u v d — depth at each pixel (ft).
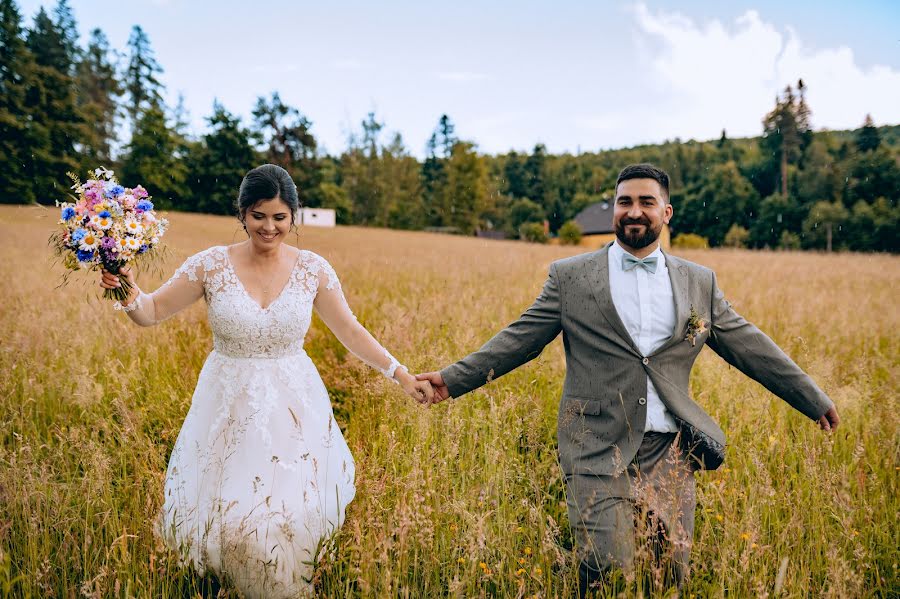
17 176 141.69
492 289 29.73
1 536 7.84
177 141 187.62
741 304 25.94
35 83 151.84
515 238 266.16
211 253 9.54
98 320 18.80
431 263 49.83
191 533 8.48
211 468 8.91
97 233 8.75
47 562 7.67
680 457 9.13
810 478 9.43
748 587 7.70
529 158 290.97
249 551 8.11
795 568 8.00
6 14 152.97
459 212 250.98
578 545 8.39
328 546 8.50
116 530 8.52
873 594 8.35
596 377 9.33
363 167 260.01
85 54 213.25
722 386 14.14
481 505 8.97
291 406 9.33
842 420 12.59
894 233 157.79
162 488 9.21
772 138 226.17
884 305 27.94
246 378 9.25
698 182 216.33
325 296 10.07
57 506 8.75
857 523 9.11
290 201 9.20
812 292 32.53
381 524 8.29
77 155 153.89
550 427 12.94
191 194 184.34
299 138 213.25
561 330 10.19
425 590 7.75
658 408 9.23
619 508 8.46
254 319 9.11
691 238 150.51
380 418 12.59
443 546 8.61
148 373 15.46
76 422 13.25
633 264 9.55
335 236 117.19
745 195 199.31
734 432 12.05
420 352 15.16
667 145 338.13
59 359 15.74
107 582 7.47
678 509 8.00
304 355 10.02
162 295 9.53
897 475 10.52
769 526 9.16
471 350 16.70
